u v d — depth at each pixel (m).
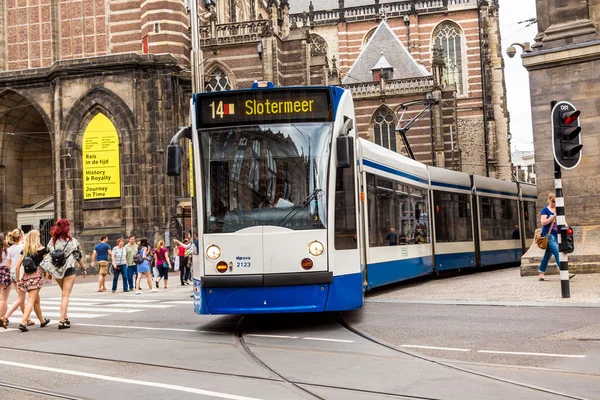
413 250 19.06
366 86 51.91
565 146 13.66
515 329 10.45
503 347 9.03
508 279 18.84
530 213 29.14
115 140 38.75
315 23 74.00
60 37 45.72
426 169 20.84
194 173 11.41
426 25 71.38
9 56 46.31
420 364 8.11
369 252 15.86
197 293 11.47
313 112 11.34
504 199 26.59
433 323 11.50
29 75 40.41
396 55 55.09
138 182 38.22
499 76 68.62
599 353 8.37
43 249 13.40
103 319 14.76
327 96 11.38
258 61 43.03
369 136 51.81
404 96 51.16
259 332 11.45
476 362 8.11
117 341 10.99
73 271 13.43
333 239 11.04
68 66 38.94
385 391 6.77
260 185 11.12
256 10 64.31
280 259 10.85
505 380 7.08
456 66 70.19
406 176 19.00
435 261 20.83
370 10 73.56
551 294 14.54
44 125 45.22
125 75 38.72
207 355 9.25
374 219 16.34
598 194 19.12
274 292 10.84
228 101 11.38
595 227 18.97
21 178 45.28
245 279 10.83
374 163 16.62
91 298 21.64
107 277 36.34
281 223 10.95
